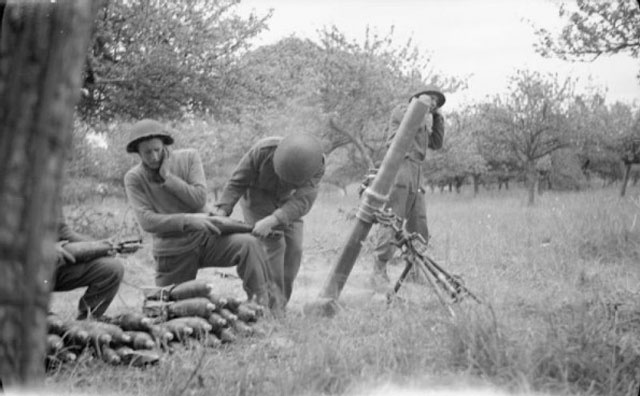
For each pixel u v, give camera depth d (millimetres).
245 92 15062
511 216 15172
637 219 11125
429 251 9430
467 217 15797
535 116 25781
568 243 9906
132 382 4375
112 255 5602
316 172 6598
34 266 2092
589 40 11773
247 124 22875
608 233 10203
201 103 14469
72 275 5430
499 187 40469
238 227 6293
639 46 11719
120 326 5016
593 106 25688
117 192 20484
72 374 4367
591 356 4148
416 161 8492
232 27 14484
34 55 2070
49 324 4738
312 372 4133
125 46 13281
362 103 27203
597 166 27781
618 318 5188
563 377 3918
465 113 29312
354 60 27078
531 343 4305
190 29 13812
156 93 13656
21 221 2068
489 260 8875
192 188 6332
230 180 6633
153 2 13336
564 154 28328
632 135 24406
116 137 18922
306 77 25297
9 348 2082
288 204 6477
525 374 3982
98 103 13445
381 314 5684
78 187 18797
